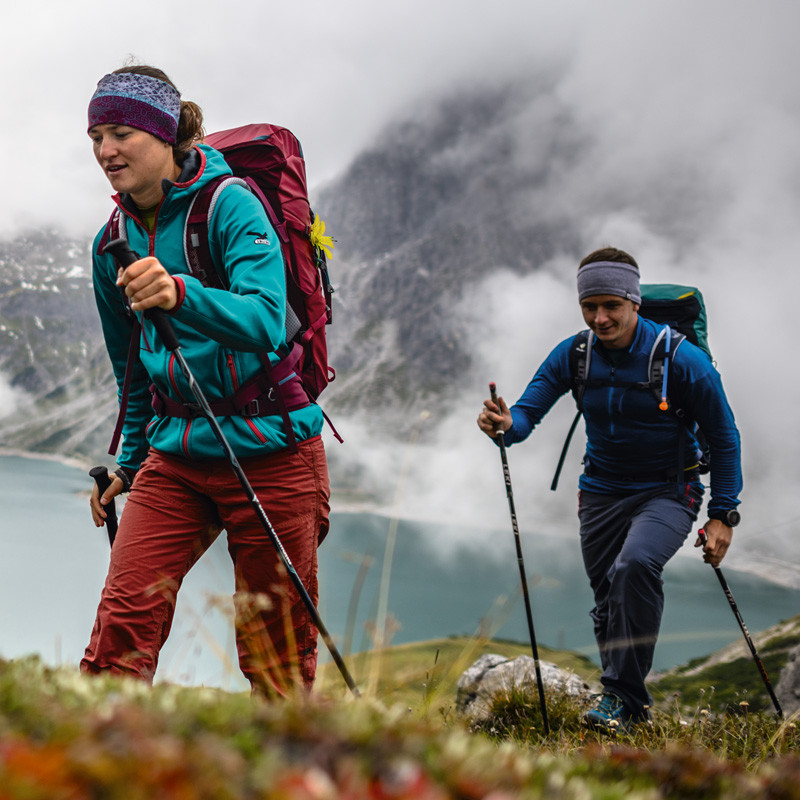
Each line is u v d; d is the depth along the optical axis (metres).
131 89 3.53
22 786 0.79
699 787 1.53
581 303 5.54
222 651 2.11
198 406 3.58
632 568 5.13
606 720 4.88
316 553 3.76
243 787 0.96
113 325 4.12
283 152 3.96
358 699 1.81
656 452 5.55
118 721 1.08
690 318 5.76
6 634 61.34
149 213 3.79
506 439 5.59
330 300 4.07
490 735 4.59
